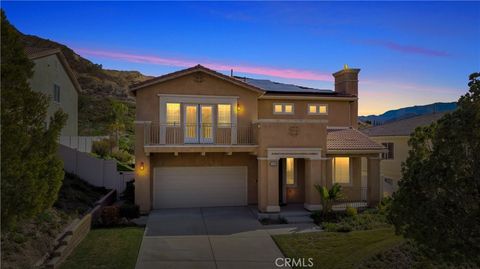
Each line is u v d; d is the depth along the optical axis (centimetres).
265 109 2059
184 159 1898
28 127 844
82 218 1309
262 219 1623
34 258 934
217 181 1931
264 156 1738
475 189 687
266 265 1091
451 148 712
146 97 1822
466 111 702
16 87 809
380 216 1619
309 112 2120
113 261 1052
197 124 1866
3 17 805
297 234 1391
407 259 1030
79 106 5988
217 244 1278
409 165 833
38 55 2206
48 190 885
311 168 1772
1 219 770
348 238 1315
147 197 1761
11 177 765
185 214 1736
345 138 1958
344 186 1972
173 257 1141
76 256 1084
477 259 681
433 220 718
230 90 1909
